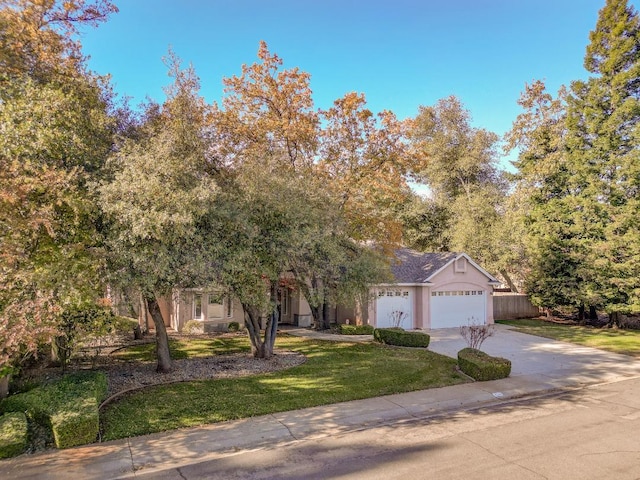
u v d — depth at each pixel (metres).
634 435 7.83
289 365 13.70
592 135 24.23
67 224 8.96
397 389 10.94
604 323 25.73
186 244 9.64
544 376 12.74
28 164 7.78
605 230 23.20
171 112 12.09
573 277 24.88
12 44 9.52
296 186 12.15
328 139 19.72
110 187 8.58
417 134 36.16
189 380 11.56
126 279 9.01
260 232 11.34
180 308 22.09
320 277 13.29
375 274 14.78
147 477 6.18
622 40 22.81
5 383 8.83
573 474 6.19
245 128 17.78
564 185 25.81
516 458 6.76
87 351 13.34
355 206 18.39
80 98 10.42
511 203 28.27
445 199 35.84
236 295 11.53
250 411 9.08
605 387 11.77
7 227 7.41
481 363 12.17
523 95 27.92
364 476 6.15
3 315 6.80
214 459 6.84
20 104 8.27
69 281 7.82
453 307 24.28
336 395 10.30
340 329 21.78
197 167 11.24
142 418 8.52
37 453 6.94
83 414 7.39
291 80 19.20
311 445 7.42
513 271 30.95
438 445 7.35
